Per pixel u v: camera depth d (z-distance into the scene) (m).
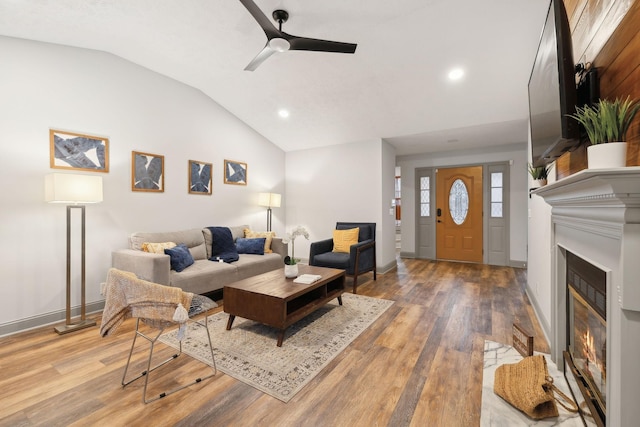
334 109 4.16
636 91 1.01
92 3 2.29
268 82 3.75
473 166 5.64
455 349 2.24
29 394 1.72
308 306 2.66
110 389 1.77
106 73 3.17
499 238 5.45
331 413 1.56
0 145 2.51
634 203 0.91
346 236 4.42
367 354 2.17
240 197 4.82
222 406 1.62
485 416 1.50
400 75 3.28
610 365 1.06
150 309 1.69
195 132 4.11
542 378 1.59
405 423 1.49
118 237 3.27
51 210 2.78
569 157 1.76
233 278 3.52
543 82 1.56
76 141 2.94
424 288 3.93
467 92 3.41
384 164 4.97
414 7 2.35
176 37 2.87
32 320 2.65
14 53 2.58
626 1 1.08
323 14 2.45
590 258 1.31
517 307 3.15
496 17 2.37
